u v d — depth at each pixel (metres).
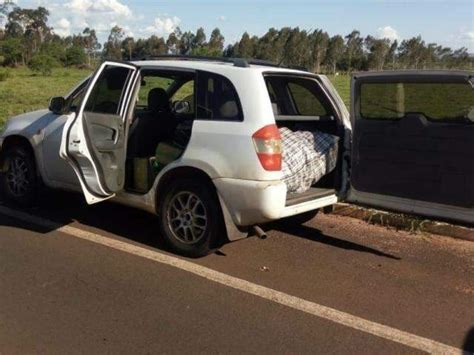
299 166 4.96
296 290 4.33
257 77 4.60
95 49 120.38
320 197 5.13
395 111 4.73
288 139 5.11
